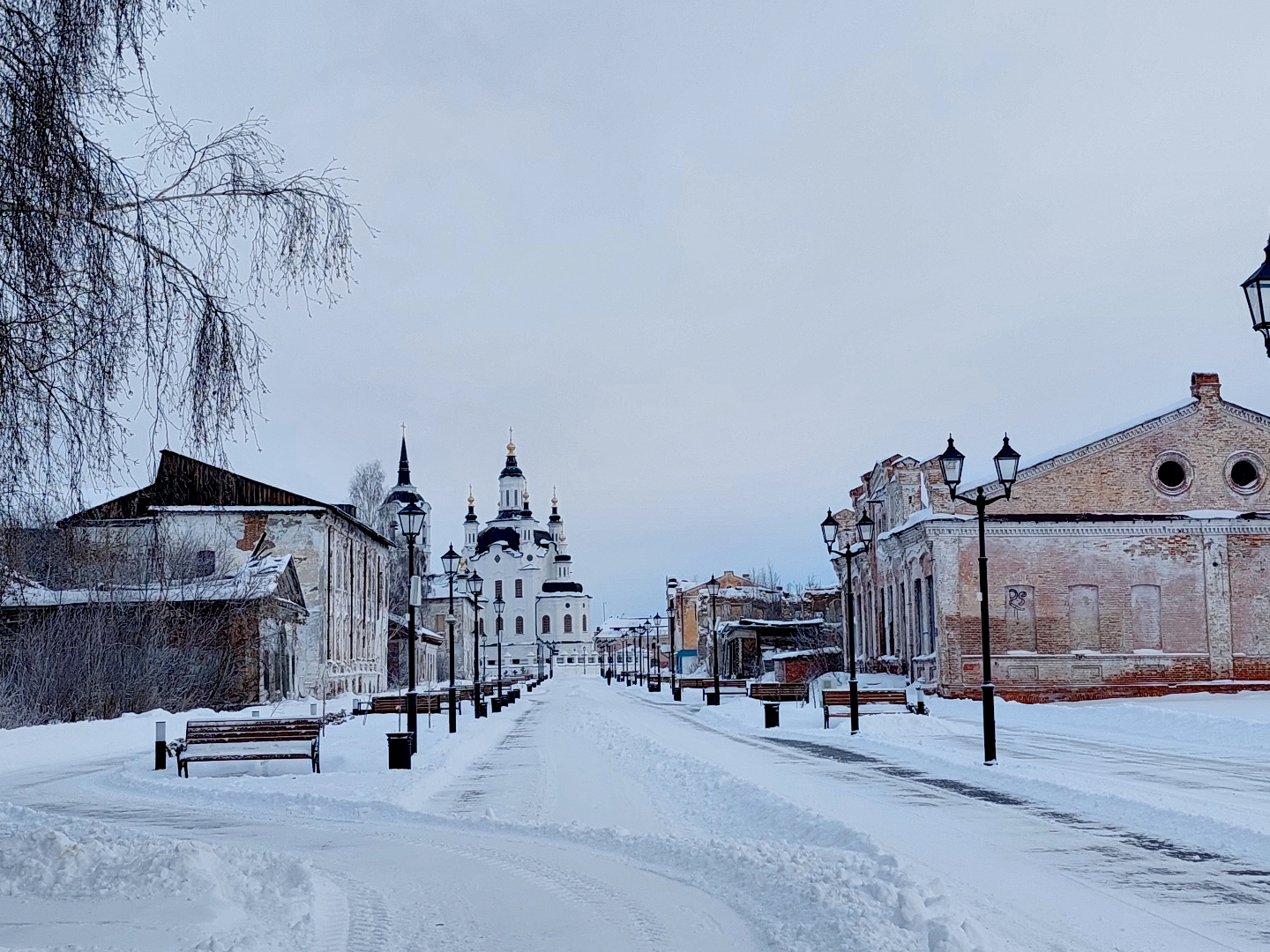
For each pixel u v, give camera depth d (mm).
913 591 48312
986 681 21344
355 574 68250
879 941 7715
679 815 15641
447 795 18109
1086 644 44188
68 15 9938
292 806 17000
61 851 10461
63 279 9961
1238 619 44344
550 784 19688
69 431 10203
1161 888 10133
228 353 10992
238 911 8984
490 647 171250
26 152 9469
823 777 19812
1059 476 44781
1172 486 45031
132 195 10523
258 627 45812
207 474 13172
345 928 8820
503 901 9820
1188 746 25688
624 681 121500
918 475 47531
